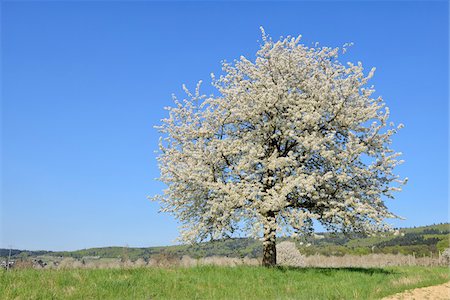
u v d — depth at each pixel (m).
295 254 34.00
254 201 21.69
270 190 21.31
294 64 24.86
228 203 21.33
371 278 19.83
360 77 24.33
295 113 22.61
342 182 22.22
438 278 20.36
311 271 20.78
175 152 23.72
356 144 22.34
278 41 25.08
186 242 22.47
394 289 16.94
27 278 16.16
